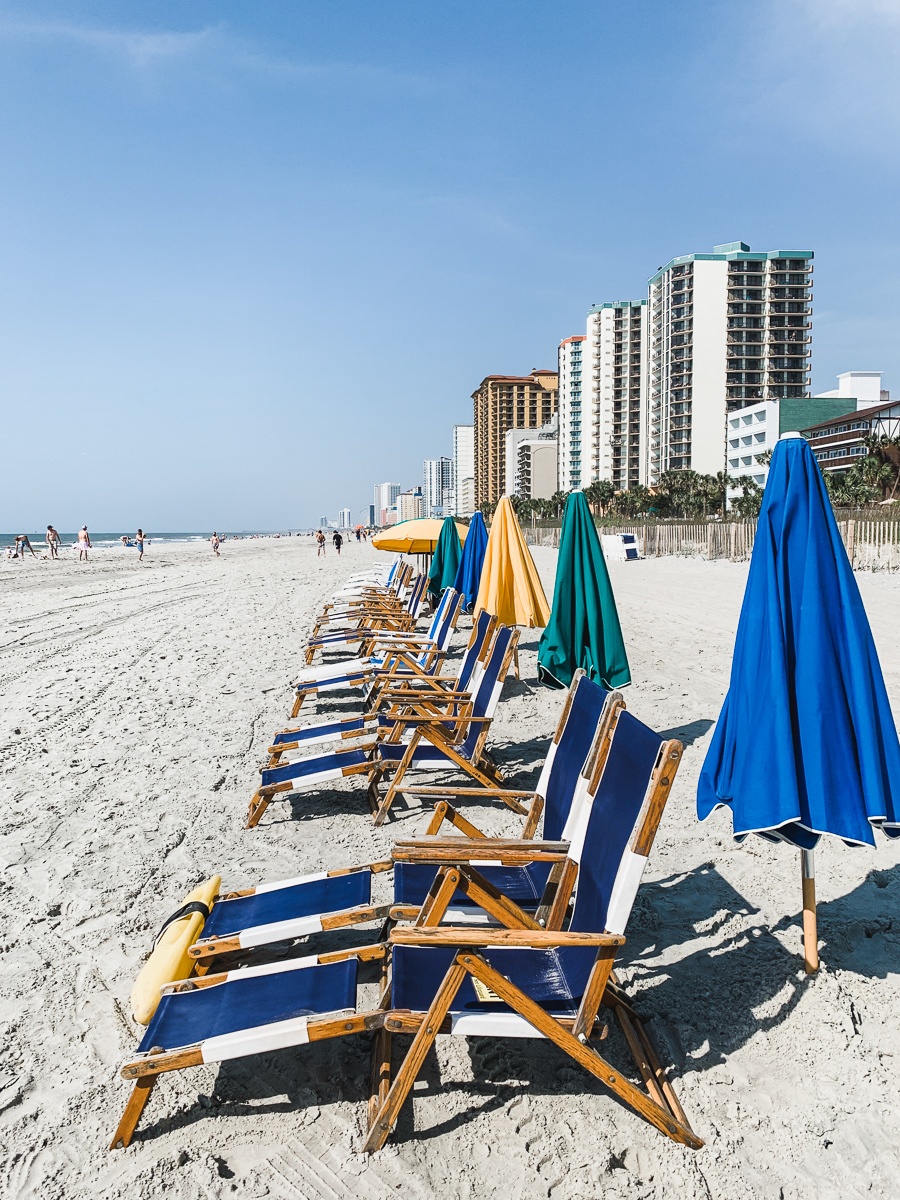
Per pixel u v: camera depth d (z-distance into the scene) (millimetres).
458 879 2160
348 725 4793
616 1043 2314
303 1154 1945
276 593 17188
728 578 18094
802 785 2340
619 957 2787
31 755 5477
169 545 69688
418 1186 1840
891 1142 1944
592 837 2238
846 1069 2191
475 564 9250
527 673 7988
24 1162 1938
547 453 134500
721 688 6766
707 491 74125
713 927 2971
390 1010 1932
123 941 2982
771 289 92000
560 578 5141
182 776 4941
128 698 7168
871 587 13672
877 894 3223
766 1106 2072
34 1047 2381
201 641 10398
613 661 5020
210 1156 1941
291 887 2695
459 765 4234
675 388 93812
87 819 4254
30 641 10844
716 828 3949
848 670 2393
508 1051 2312
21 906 3283
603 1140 1965
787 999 2500
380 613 9734
